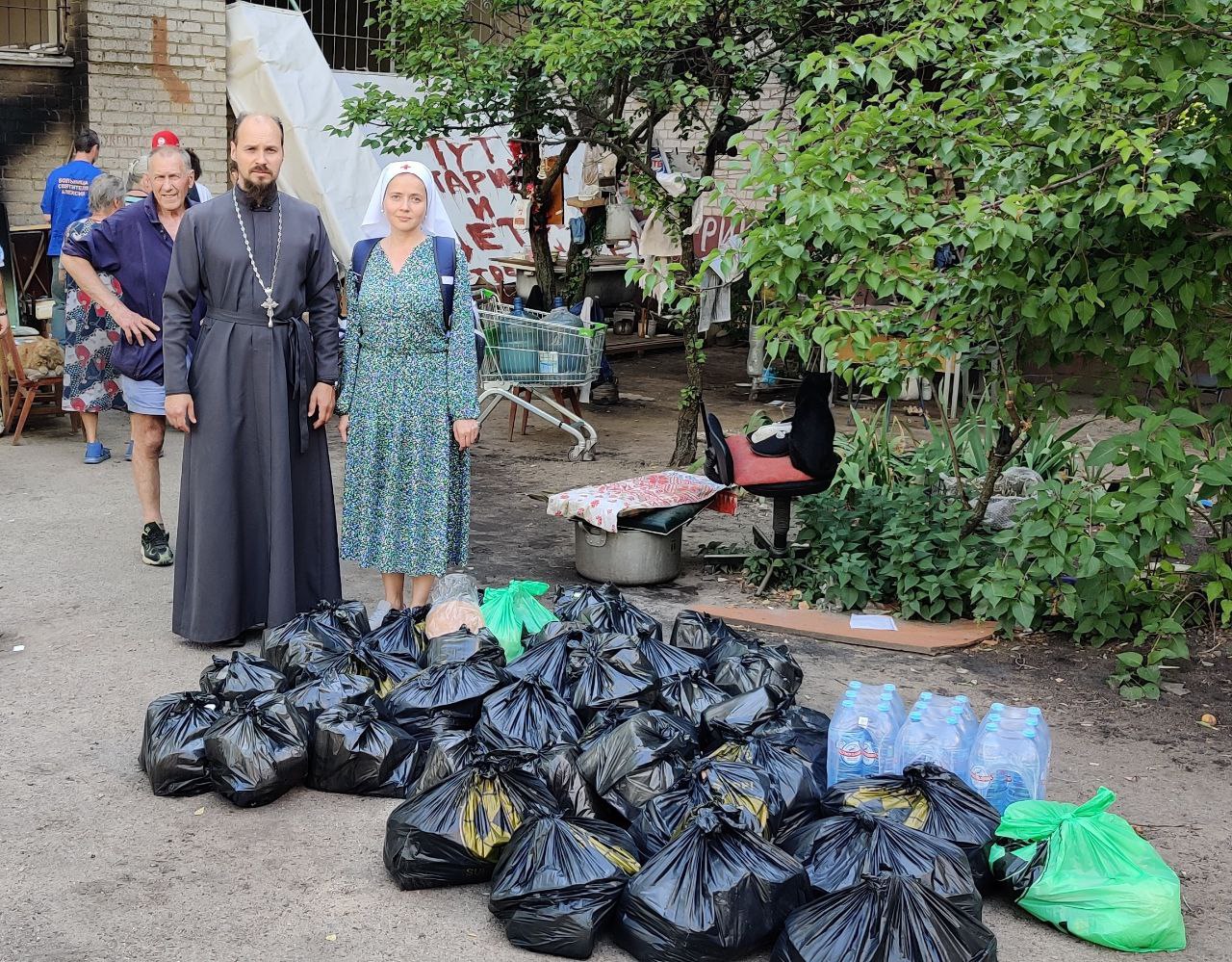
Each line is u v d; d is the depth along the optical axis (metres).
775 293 5.50
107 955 3.39
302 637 5.15
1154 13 4.67
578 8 7.95
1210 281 5.20
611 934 3.55
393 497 5.73
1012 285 5.22
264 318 5.54
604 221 12.16
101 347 8.61
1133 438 5.36
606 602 5.41
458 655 4.91
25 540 7.18
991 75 5.07
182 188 6.43
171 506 7.95
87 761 4.54
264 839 4.06
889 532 6.41
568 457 9.64
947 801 3.87
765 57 8.67
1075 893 3.58
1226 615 5.72
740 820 3.59
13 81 11.80
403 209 5.59
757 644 5.25
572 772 4.09
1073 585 6.11
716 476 6.70
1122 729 5.09
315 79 12.84
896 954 3.19
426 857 3.75
